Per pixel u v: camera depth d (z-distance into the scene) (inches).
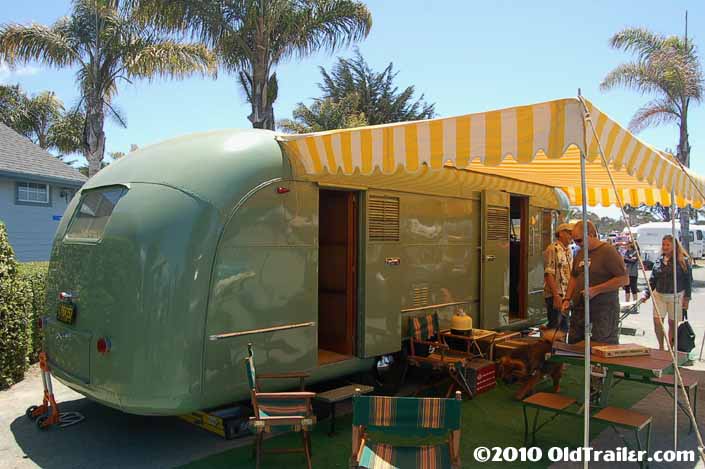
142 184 168.1
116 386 153.8
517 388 244.4
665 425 201.8
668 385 190.7
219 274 158.4
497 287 282.4
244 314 164.9
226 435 170.4
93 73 572.4
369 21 520.4
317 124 1110.4
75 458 166.9
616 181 279.1
